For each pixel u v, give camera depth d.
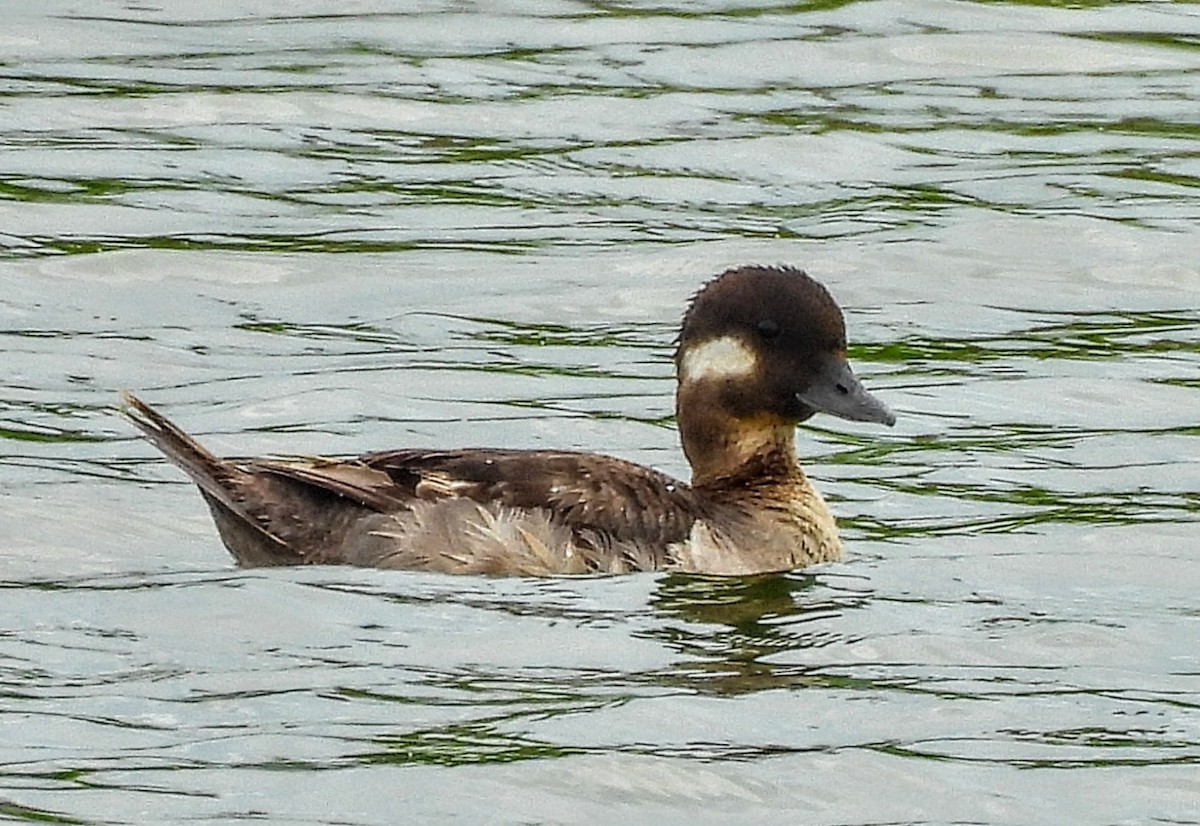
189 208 23.81
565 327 21.64
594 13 29.84
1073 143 26.27
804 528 16.58
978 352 21.30
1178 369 20.83
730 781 13.26
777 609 15.62
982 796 13.20
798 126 26.42
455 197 24.45
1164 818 13.01
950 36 29.09
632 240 23.50
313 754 13.37
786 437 16.84
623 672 14.55
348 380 20.06
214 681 14.22
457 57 28.20
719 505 16.59
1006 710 14.22
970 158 25.84
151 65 27.62
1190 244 23.62
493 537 15.77
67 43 28.20
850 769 13.43
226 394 19.75
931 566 16.55
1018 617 15.59
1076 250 23.50
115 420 19.06
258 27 29.09
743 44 28.84
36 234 23.03
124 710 13.84
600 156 25.55
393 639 14.84
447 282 22.45
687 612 15.43
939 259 23.28
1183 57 28.86
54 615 15.10
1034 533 17.23
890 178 25.23
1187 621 15.58
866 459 18.83
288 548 15.84
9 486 17.48
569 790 13.09
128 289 22.06
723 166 25.42
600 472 16.23
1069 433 19.41
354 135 25.88
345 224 23.66
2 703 13.87
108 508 17.14
